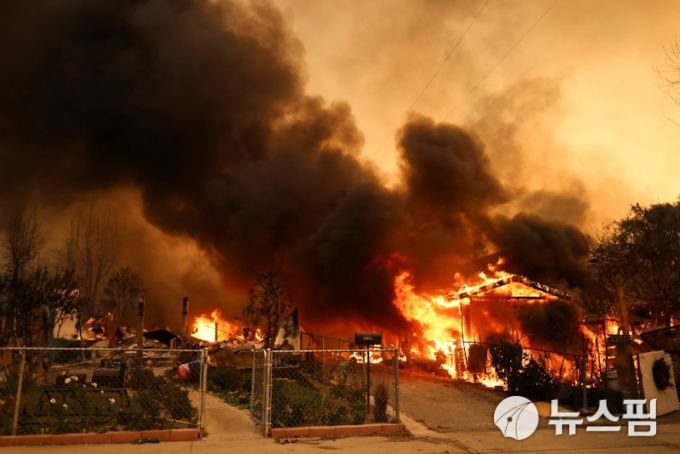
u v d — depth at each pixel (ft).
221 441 27.14
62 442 25.72
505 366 45.14
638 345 51.24
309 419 30.45
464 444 27.68
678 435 30.12
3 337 46.62
